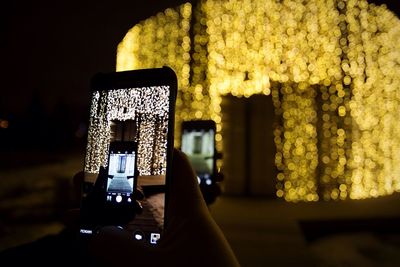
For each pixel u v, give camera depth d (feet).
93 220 3.79
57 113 95.55
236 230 14.80
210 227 2.96
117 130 3.92
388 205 18.51
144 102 3.82
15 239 15.44
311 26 19.02
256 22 19.40
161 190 3.56
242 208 19.43
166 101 3.76
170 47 21.11
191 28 21.22
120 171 3.80
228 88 21.06
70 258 4.36
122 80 4.00
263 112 22.88
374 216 16.60
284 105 22.07
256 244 12.85
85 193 3.91
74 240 4.51
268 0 19.08
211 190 7.79
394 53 19.45
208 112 20.99
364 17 18.93
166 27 21.07
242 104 23.25
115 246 2.99
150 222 3.56
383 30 19.25
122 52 21.25
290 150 21.94
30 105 94.79
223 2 19.80
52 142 94.73
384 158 20.18
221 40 20.10
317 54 19.25
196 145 8.19
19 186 30.48
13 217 19.19
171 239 2.98
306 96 21.66
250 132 23.00
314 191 21.36
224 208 19.47
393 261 12.65
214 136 8.16
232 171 23.21
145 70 3.89
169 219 3.20
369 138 20.36
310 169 21.54
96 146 3.98
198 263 2.76
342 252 13.75
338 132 21.09
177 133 20.67
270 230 14.80
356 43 19.16
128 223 3.62
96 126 4.03
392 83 19.72
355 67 19.33
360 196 20.59
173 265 2.81
